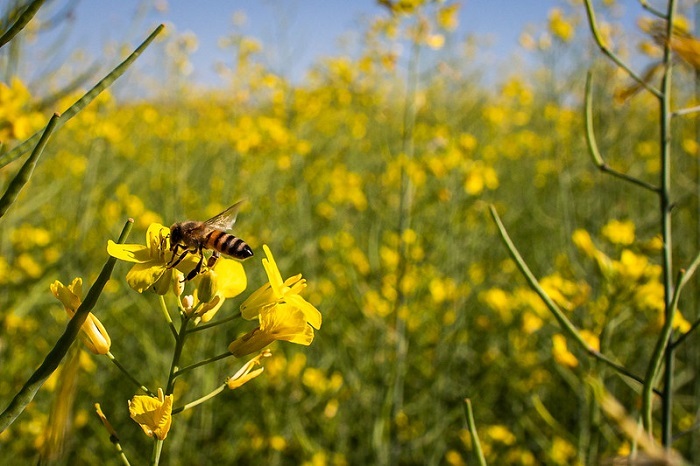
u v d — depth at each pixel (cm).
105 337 145
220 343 497
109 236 612
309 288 575
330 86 845
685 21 378
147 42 129
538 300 319
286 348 549
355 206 766
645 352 501
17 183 115
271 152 690
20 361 429
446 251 596
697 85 290
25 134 204
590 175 703
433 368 505
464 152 591
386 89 830
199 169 834
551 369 551
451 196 559
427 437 458
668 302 203
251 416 518
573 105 820
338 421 494
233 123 822
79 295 147
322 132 947
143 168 797
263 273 570
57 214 701
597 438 285
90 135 610
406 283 482
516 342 512
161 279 152
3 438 399
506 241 197
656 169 848
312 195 774
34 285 437
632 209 632
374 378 504
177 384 475
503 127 1037
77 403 455
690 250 600
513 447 480
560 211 754
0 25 141
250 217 616
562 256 544
